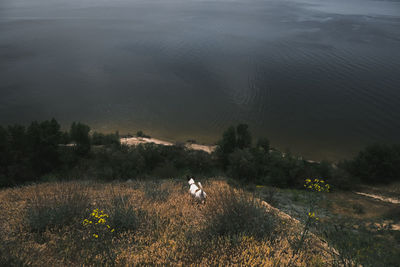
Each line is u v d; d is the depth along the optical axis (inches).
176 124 2839.6
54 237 278.7
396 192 1364.4
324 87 3850.9
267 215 328.2
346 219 586.9
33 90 3523.6
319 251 281.4
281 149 2448.3
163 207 368.2
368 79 4104.3
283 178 1238.3
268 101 3408.0
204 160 1288.1
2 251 231.3
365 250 293.7
